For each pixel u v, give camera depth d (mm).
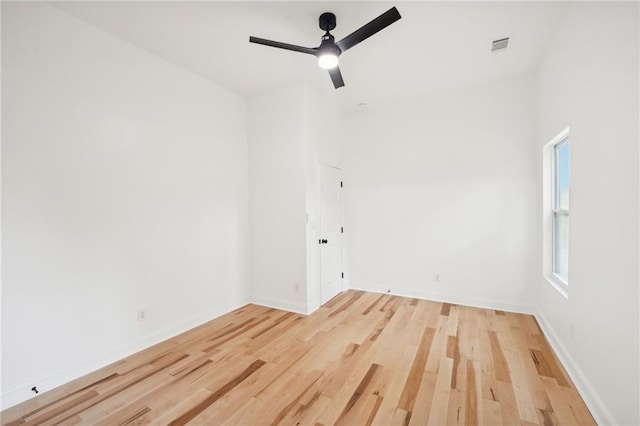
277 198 3736
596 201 1762
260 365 2369
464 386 2045
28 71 2023
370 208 4434
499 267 3592
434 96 3930
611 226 1591
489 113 3621
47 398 1984
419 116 4055
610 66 1599
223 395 1996
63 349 2172
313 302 3686
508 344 2666
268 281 3834
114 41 2508
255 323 3264
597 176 1747
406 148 4156
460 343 2695
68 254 2217
